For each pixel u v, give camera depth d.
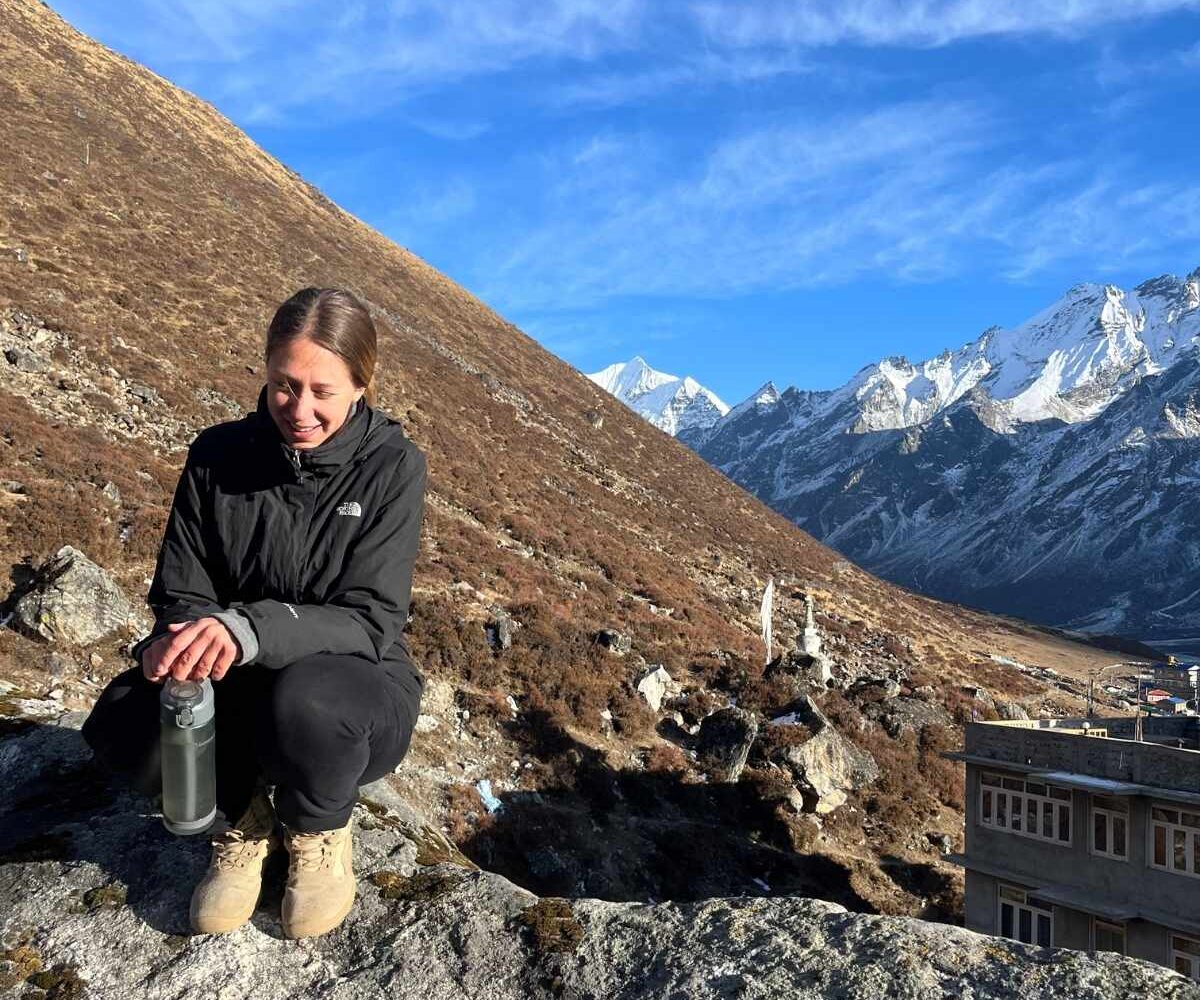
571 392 90.56
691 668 37.91
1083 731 35.62
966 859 28.98
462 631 31.38
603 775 28.00
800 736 33.03
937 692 46.91
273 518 2.75
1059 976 2.42
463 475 51.25
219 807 2.80
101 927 2.96
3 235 51.00
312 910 2.85
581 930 2.92
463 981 2.75
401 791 22.77
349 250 93.19
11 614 20.28
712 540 68.94
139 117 89.25
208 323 53.31
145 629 22.27
